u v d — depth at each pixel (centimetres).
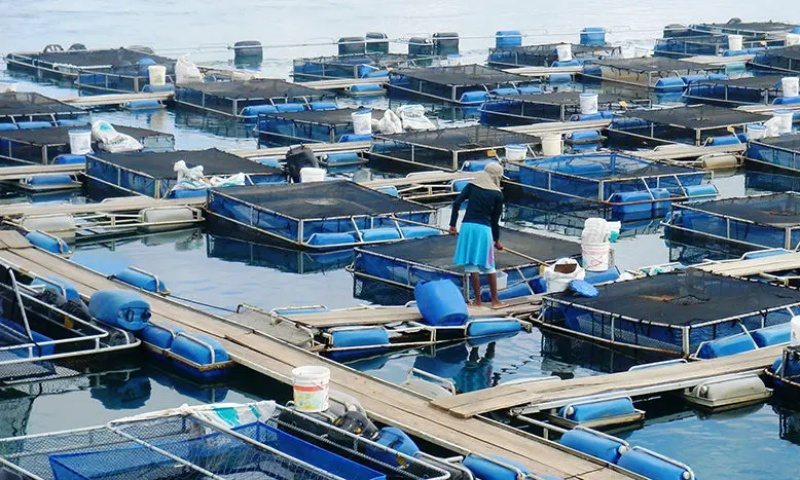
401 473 1875
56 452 1891
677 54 7412
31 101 4997
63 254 3253
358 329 2634
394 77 6134
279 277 3175
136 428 1964
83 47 6788
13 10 9650
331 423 2027
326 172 4359
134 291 2844
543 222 3762
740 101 5725
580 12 10025
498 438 2089
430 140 4441
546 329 2761
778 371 2411
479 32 8694
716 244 3503
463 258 2783
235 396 2397
